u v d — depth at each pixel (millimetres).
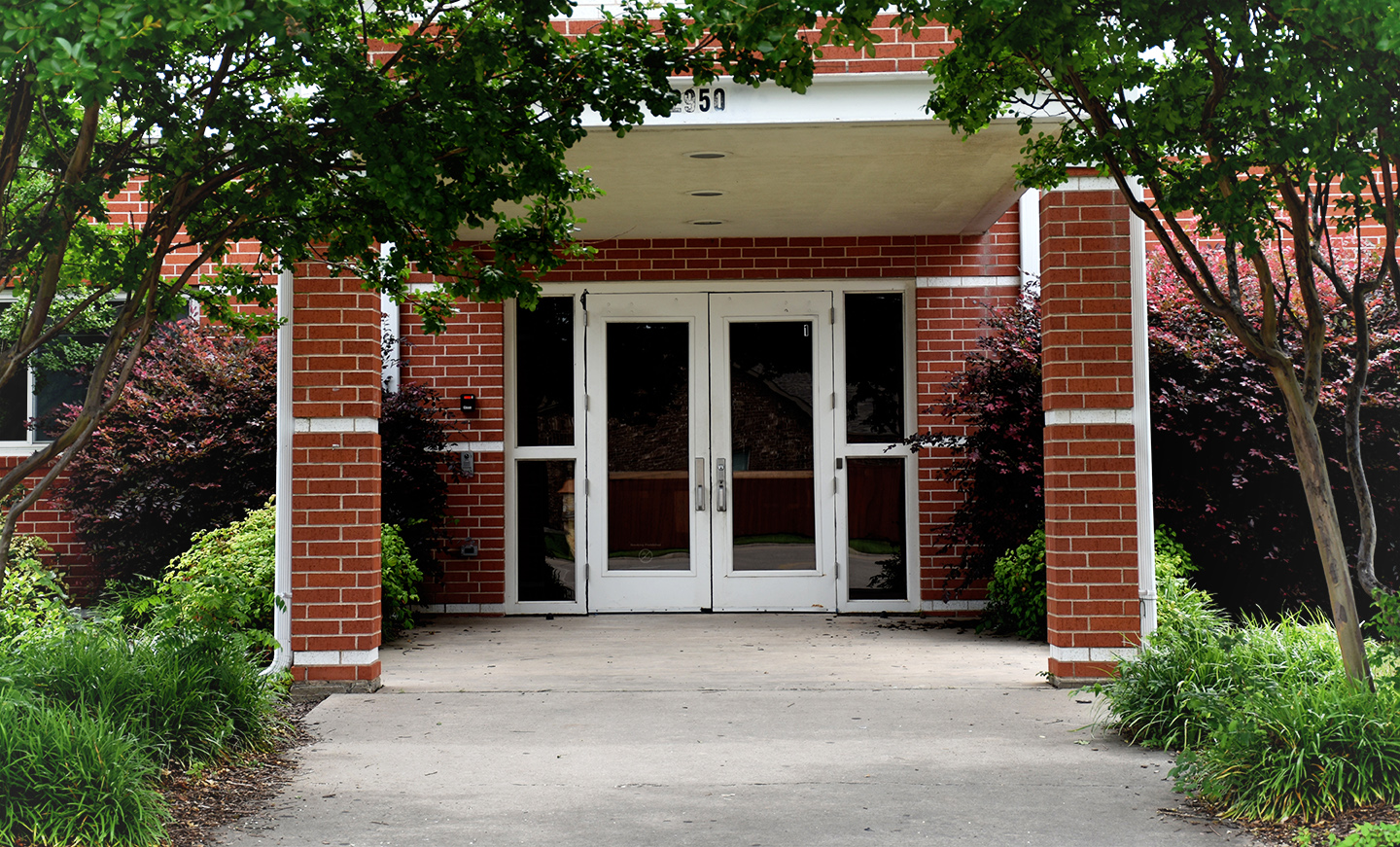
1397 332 8891
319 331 7078
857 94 6977
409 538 10062
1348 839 3877
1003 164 8125
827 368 10805
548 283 10836
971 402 9500
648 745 5805
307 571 7047
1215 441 9047
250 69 4891
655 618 10539
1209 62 4691
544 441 10891
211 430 9523
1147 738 5723
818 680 7453
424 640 9312
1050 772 5258
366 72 4645
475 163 4746
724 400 10836
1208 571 9344
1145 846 4273
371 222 5219
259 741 5621
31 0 3420
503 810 4750
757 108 6977
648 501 10875
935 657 8336
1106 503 7094
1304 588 9195
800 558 10820
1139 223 7145
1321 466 5027
